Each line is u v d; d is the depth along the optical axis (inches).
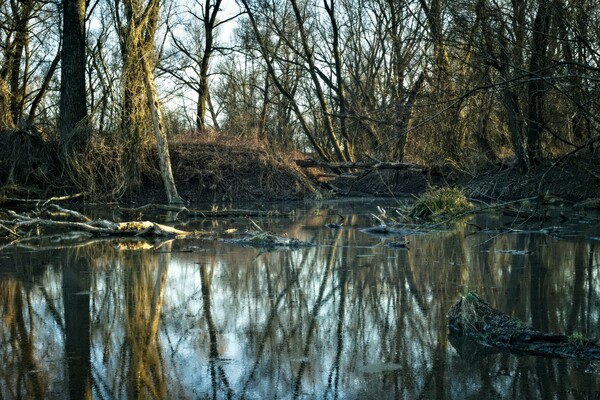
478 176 709.3
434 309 192.9
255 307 199.5
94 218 559.8
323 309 195.2
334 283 234.7
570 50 475.2
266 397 124.2
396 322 178.9
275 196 802.8
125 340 164.6
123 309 198.4
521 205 556.1
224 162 818.2
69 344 161.2
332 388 128.6
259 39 1030.4
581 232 377.1
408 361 144.4
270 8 1039.0
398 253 307.7
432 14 571.8
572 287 217.6
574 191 577.6
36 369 142.4
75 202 721.6
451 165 746.2
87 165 709.3
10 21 895.1
